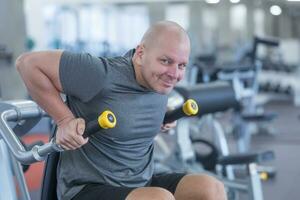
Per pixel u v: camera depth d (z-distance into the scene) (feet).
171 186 4.88
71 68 4.35
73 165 4.76
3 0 20.27
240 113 12.69
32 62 4.33
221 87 7.14
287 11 27.45
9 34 20.39
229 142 17.58
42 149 4.17
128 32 37.01
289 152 16.75
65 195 4.76
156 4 37.24
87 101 4.48
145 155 4.98
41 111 5.03
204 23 35.70
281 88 28.76
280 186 12.66
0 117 4.57
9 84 19.92
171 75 4.39
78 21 31.71
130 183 4.82
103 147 4.67
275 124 22.27
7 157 5.23
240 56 20.54
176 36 4.36
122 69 4.55
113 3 37.22
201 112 6.98
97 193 4.51
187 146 8.36
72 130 3.93
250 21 33.47
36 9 33.22
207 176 4.86
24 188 5.01
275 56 29.50
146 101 4.68
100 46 27.96
